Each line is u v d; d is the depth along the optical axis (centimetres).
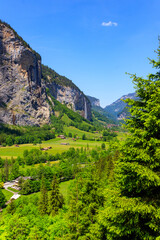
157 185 1002
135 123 1206
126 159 1151
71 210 2011
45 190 4603
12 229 2206
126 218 1062
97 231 1451
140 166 1017
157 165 1012
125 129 1224
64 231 2130
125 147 1140
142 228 1037
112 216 1048
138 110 1181
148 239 1004
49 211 4019
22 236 2147
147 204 987
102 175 6131
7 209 4859
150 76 1180
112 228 1062
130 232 1015
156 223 974
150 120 1014
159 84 1105
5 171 11056
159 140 1016
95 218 1791
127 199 1030
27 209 4378
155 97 1062
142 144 1118
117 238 1135
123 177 1097
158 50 1145
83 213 1912
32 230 2220
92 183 2014
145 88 1153
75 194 2141
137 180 1025
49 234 2236
